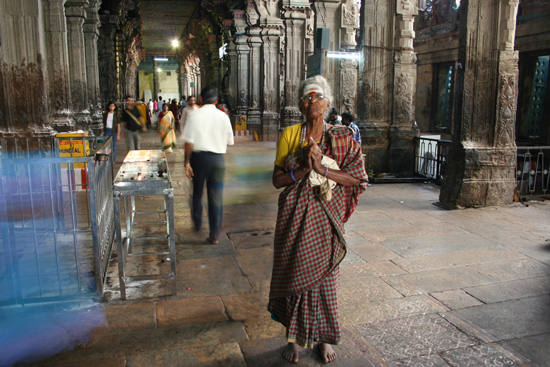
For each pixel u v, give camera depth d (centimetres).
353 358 265
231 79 2105
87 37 1304
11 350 271
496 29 638
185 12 2741
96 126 1327
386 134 944
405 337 289
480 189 651
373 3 905
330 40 1038
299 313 246
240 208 631
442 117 1741
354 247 468
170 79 5688
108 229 433
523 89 1255
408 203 682
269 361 263
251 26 1819
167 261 420
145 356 266
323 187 234
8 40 667
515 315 320
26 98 685
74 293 343
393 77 932
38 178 612
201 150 468
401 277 389
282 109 1239
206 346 277
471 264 420
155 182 332
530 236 509
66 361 260
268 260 423
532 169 885
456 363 260
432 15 1709
